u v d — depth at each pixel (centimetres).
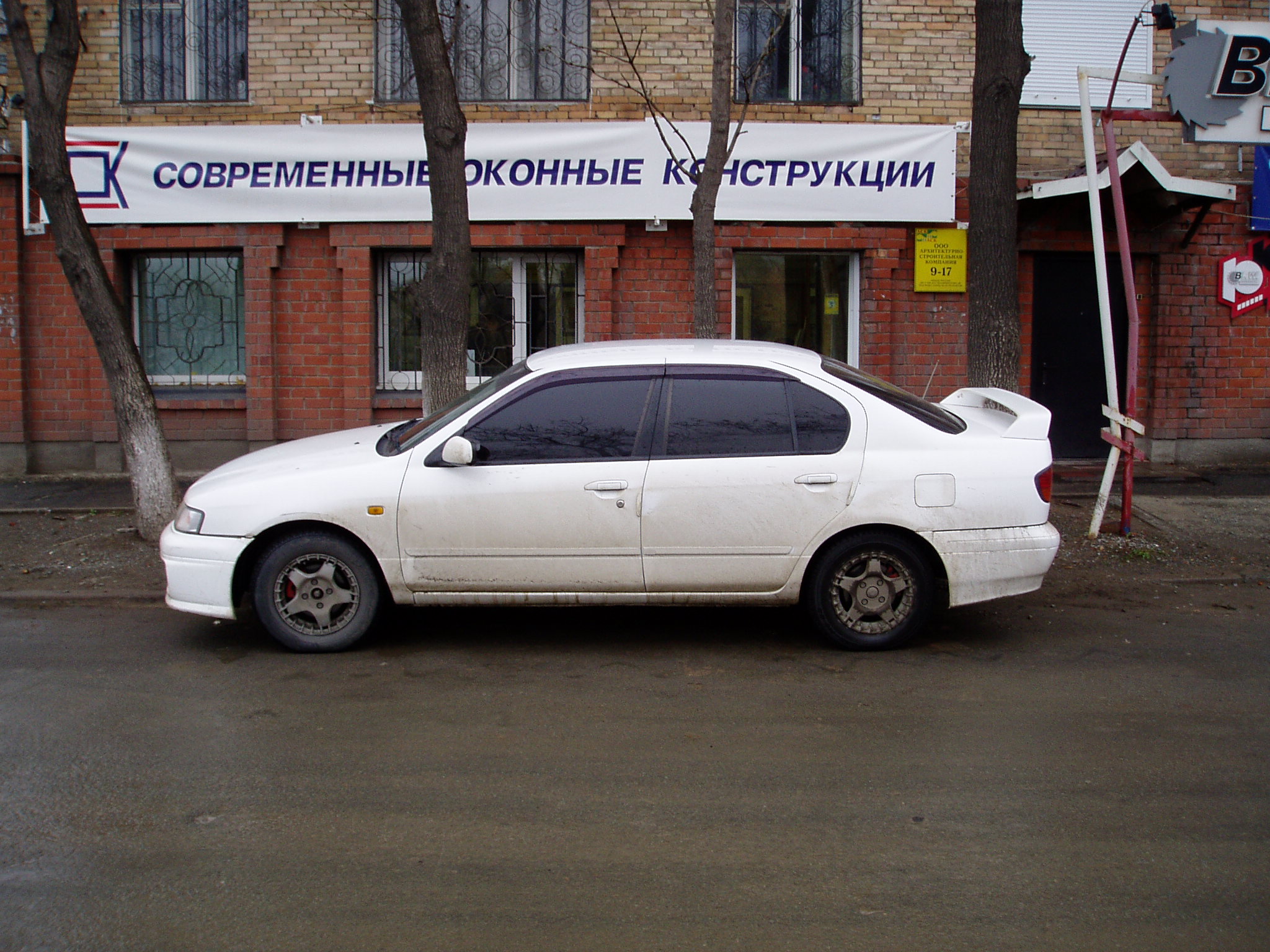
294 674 548
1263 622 647
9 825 380
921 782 416
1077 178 998
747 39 1078
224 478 583
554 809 394
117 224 1077
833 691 523
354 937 311
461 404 613
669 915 322
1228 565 767
